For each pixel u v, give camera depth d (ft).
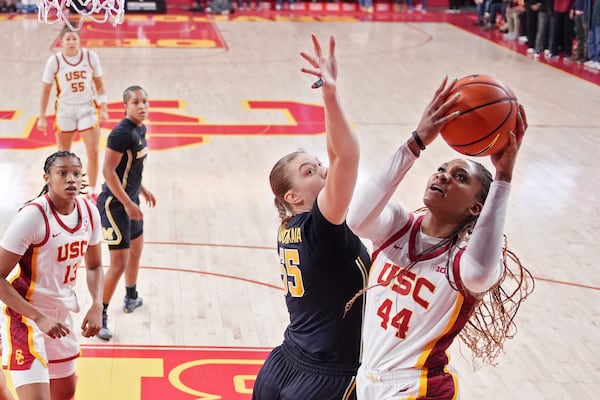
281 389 9.58
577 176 28.71
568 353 16.81
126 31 58.70
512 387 15.46
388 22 66.74
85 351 16.26
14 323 12.48
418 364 8.84
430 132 8.39
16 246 12.14
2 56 47.52
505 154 8.29
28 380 12.31
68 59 25.27
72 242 12.66
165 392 14.87
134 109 16.67
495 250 8.13
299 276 9.38
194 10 70.44
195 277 19.92
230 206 24.80
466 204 8.80
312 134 33.14
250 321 17.80
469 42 56.95
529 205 25.67
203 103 37.76
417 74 45.65
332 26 63.72
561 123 35.78
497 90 8.24
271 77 43.96
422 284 8.85
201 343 16.75
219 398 14.67
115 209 16.72
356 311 9.36
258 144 31.48
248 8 73.00
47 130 32.30
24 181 26.17
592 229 23.94
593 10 47.39
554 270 20.90
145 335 17.03
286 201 9.79
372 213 8.63
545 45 51.90
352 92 40.75
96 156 25.81
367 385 9.09
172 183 26.68
